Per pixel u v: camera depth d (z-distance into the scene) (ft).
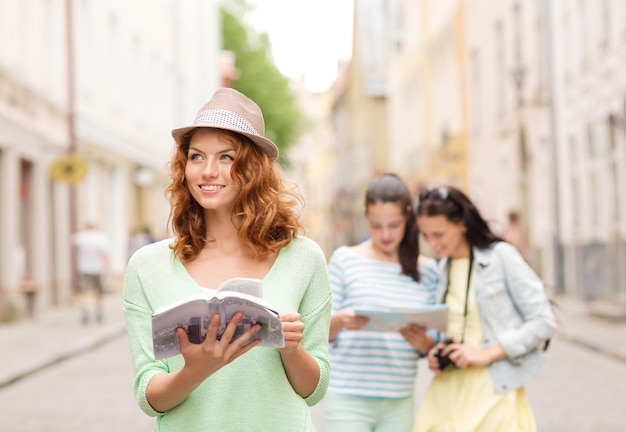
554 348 48.62
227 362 9.76
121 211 103.71
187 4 146.10
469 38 109.81
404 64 156.04
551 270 85.15
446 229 16.31
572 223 81.51
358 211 202.80
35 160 75.20
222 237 10.98
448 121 122.83
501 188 98.12
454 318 16.47
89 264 65.77
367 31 192.65
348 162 233.14
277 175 11.00
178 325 9.64
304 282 10.93
